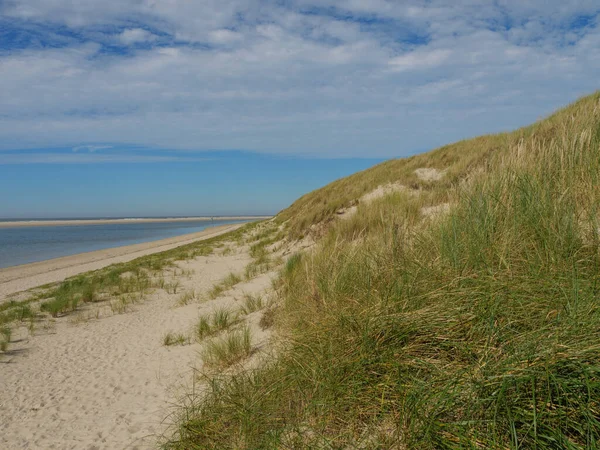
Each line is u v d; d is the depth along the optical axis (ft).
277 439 7.49
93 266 76.59
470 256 10.21
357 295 11.19
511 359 6.20
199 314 27.53
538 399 5.73
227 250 68.85
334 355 9.02
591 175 12.41
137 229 314.96
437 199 25.61
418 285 10.09
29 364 21.70
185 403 11.99
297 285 17.43
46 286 52.65
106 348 23.49
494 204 12.24
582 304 6.91
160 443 10.22
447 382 6.63
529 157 14.84
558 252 9.03
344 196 56.49
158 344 22.49
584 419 5.34
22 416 14.92
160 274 50.60
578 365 5.76
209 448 8.38
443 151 60.23
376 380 7.80
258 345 15.17
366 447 6.56
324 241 27.99
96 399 15.70
